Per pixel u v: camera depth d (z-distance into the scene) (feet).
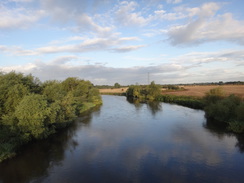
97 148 59.67
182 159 50.80
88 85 184.55
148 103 182.50
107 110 139.03
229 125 82.33
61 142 65.57
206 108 107.45
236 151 55.98
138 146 60.85
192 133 74.33
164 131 77.77
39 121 63.05
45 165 48.14
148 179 41.01
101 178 41.65
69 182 40.22
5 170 45.62
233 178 41.14
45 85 96.53
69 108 93.09
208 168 45.73
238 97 95.81
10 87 67.21
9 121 60.23
